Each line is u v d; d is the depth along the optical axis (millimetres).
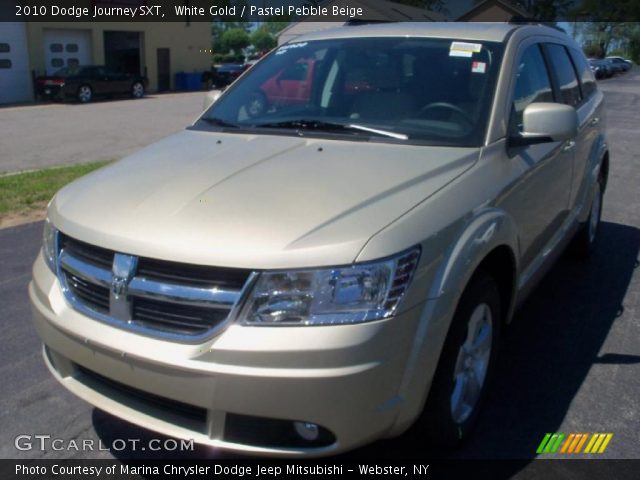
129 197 2912
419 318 2582
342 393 2406
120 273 2617
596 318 4645
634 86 37312
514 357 4070
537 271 4008
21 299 4957
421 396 2656
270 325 2420
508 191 3307
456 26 4191
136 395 2738
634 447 3184
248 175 3010
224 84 33594
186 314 2525
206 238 2529
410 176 2973
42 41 26688
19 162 11352
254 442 2545
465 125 3451
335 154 3244
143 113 20609
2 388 3715
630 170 10477
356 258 2451
